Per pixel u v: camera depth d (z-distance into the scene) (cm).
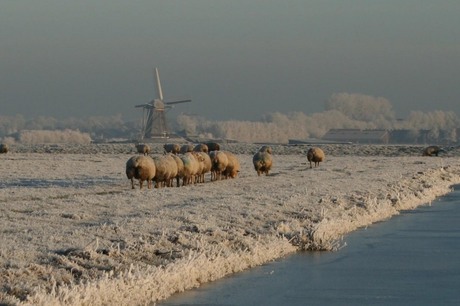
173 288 6197
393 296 6347
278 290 6444
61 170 19175
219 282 6675
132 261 6341
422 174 17775
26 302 4891
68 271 5756
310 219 9644
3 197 11306
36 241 6681
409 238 9250
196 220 8456
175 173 14288
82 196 11700
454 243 8869
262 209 9831
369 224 10462
